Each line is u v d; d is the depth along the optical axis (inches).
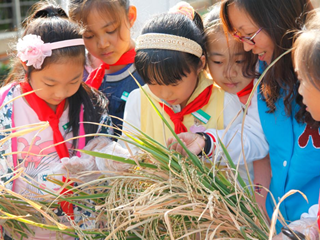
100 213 67.8
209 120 81.6
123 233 67.1
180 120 82.1
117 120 98.5
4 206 69.5
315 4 95.7
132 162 66.3
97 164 73.9
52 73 73.7
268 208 77.0
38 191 77.0
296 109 72.6
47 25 75.8
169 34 74.8
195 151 72.5
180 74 74.2
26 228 72.7
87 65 99.2
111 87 100.8
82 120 80.7
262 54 74.0
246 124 80.9
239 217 63.2
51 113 79.1
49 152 78.9
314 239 60.6
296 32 68.2
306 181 71.5
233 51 77.5
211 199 58.1
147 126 84.3
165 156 65.7
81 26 85.0
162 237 66.7
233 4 70.7
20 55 73.8
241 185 66.3
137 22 109.3
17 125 78.5
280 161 74.5
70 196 72.5
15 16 279.4
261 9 69.2
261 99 77.7
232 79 79.8
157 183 64.3
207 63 81.7
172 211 60.0
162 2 113.1
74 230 65.6
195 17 84.9
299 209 72.2
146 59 74.5
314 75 54.8
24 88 78.9
